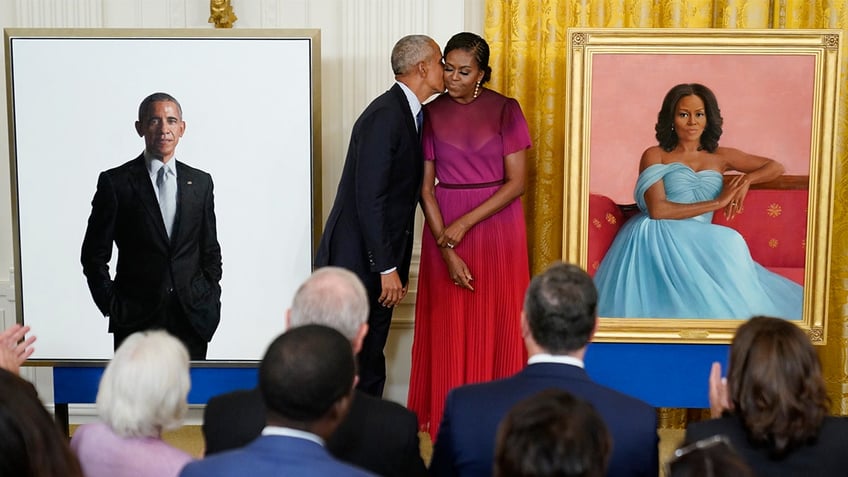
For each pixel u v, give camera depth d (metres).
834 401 4.82
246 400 2.34
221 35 4.28
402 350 5.10
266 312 4.42
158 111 4.30
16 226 4.35
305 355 1.77
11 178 4.33
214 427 2.33
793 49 4.15
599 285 4.27
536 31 4.86
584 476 1.53
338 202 4.31
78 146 4.32
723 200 4.20
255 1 4.97
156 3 4.97
